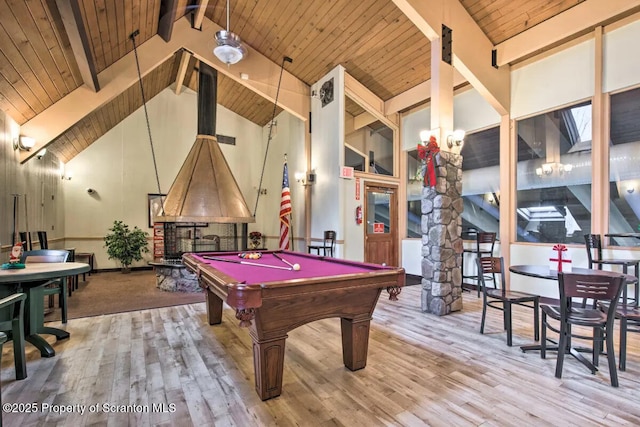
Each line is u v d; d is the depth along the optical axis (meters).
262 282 2.07
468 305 4.46
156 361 2.69
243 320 1.81
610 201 4.08
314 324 3.70
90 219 7.21
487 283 5.32
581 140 4.37
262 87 6.29
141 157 7.70
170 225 6.34
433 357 2.78
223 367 2.58
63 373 2.47
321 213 6.51
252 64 6.16
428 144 3.99
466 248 5.74
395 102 6.54
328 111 6.30
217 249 7.30
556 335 3.33
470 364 2.64
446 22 4.11
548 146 4.69
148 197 7.73
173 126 8.05
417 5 3.78
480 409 2.01
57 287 4.02
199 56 5.61
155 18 4.72
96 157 7.27
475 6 4.32
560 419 1.90
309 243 6.86
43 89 4.07
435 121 4.08
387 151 6.95
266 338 2.10
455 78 5.49
